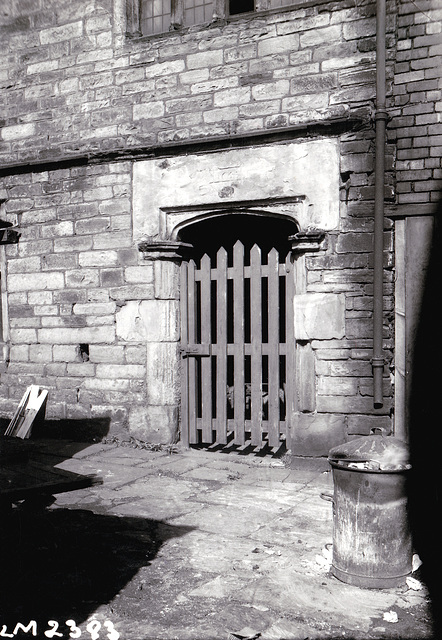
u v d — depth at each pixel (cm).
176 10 748
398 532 374
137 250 766
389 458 375
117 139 770
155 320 757
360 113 639
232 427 762
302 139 667
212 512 519
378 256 623
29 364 845
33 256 838
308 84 666
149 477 629
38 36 825
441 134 612
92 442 791
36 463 447
